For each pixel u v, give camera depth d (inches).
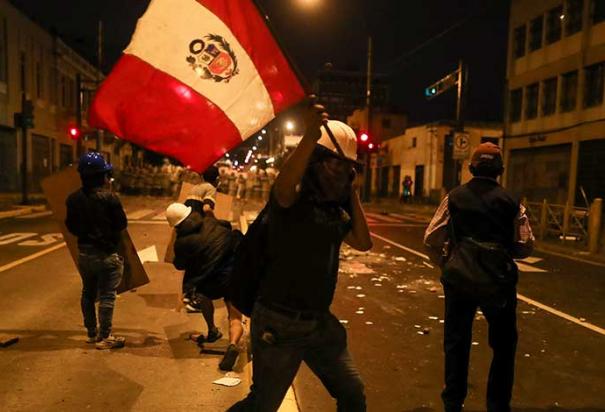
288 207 101.0
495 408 150.1
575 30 853.2
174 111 128.6
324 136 106.9
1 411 159.2
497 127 1467.8
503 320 146.5
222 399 170.4
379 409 168.7
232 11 127.1
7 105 1079.0
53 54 1375.5
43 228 601.6
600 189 781.3
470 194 149.5
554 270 435.8
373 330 254.4
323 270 104.1
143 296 301.1
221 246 199.6
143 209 902.4
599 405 176.6
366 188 1379.2
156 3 127.6
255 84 127.6
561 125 888.3
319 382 188.2
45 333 232.5
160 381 183.6
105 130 128.8
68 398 168.9
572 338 249.6
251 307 110.7
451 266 145.7
